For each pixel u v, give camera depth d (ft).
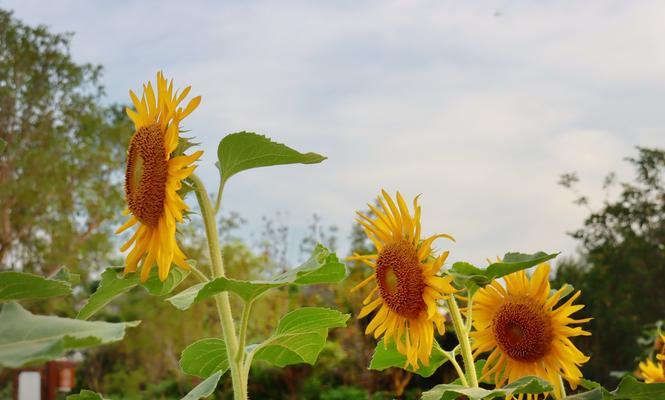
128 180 5.37
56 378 32.01
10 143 55.77
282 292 51.08
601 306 46.24
